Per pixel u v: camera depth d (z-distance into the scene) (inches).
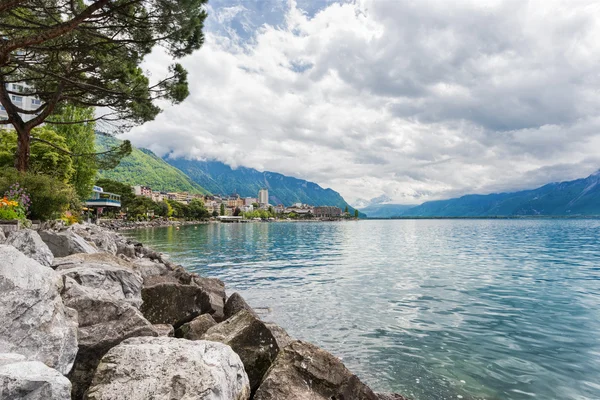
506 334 443.2
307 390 212.2
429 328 470.9
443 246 1761.8
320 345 414.6
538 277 824.3
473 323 487.8
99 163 978.1
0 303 178.7
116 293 350.0
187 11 580.4
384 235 3093.0
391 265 1076.5
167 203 6712.6
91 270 353.1
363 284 775.1
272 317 530.3
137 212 4776.1
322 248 1753.2
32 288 195.5
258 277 888.9
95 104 817.5
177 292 387.9
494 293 664.4
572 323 481.4
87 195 2154.3
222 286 629.6
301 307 586.6
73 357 195.9
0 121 832.9
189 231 3560.5
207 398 152.8
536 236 2452.0
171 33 634.2
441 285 746.8
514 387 315.0
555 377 331.3
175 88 783.1
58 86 809.5
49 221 794.8
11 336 173.3
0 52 494.9
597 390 307.3
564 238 2202.3
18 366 136.6
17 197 724.0
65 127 1927.9
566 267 970.1
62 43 689.0
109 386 156.6
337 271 975.6
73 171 1852.9
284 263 1165.1
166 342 194.5
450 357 378.0
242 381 191.5
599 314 520.7
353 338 437.4
